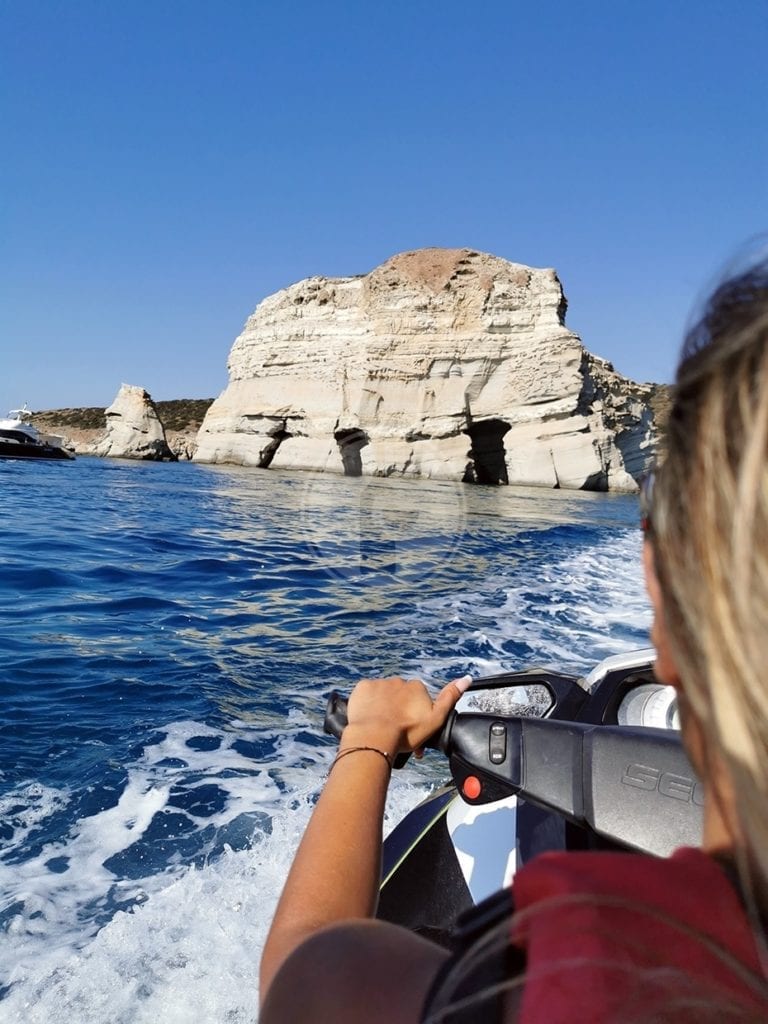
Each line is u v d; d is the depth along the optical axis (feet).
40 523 45.93
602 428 145.59
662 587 1.07
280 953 1.79
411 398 146.92
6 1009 5.87
